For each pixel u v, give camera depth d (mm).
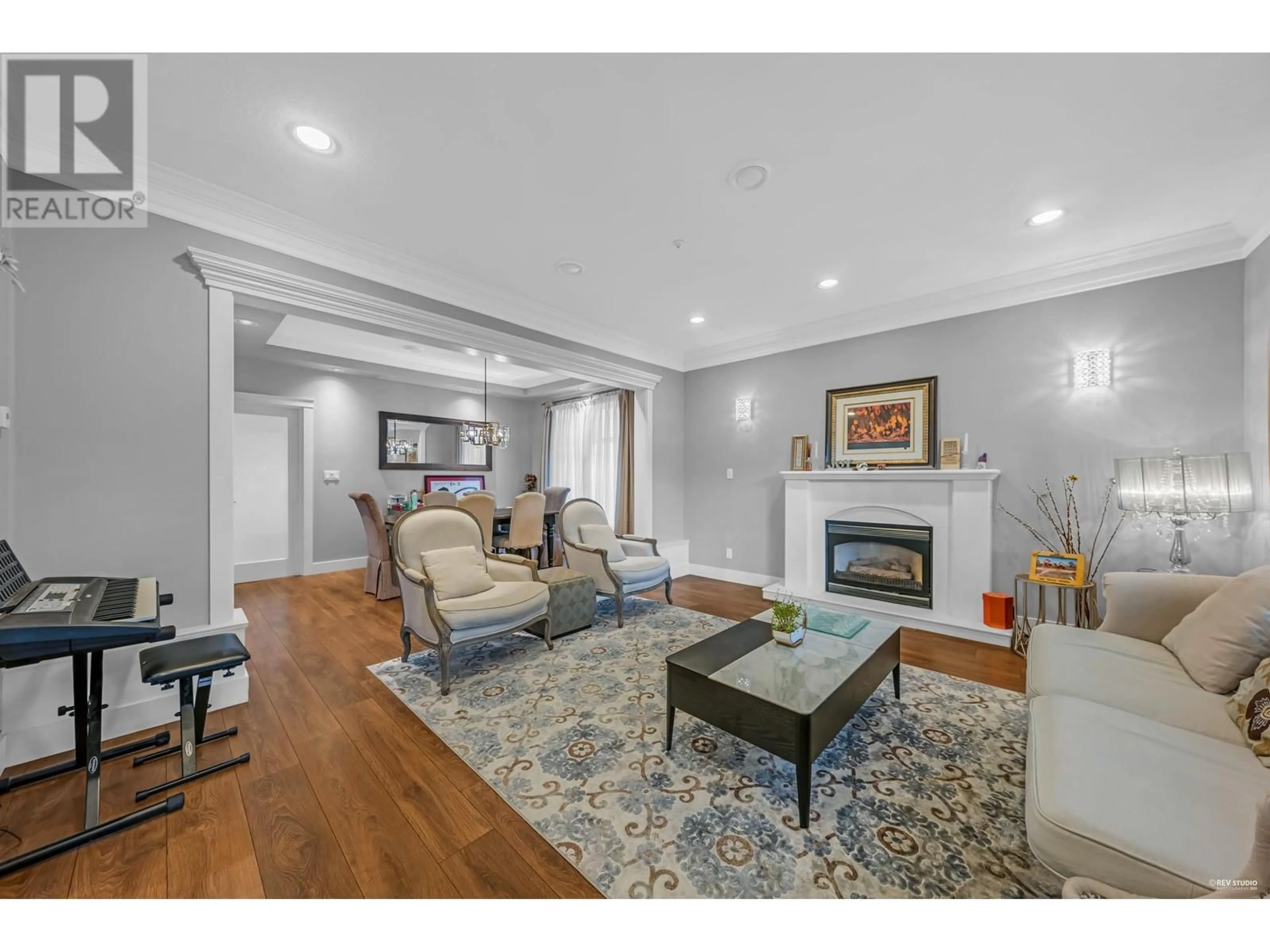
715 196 2330
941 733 2096
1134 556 2973
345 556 5820
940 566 3643
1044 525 3293
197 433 2268
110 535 2057
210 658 1812
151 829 1514
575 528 4113
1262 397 2475
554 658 2990
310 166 2094
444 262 3072
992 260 3039
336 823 1558
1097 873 964
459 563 2988
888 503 3904
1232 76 1578
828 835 1509
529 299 3752
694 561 5504
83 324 1997
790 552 4395
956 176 2166
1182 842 931
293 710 2316
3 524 1767
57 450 1939
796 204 2396
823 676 1867
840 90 1665
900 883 1325
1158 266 2850
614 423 6582
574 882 1335
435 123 1826
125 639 1448
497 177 2174
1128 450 2992
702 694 1854
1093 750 1221
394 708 2342
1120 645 1947
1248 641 1544
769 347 4746
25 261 1876
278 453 5434
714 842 1482
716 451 5297
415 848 1453
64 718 1933
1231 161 2047
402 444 6309
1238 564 2658
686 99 1703
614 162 2066
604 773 1835
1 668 1402
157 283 2170
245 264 2361
